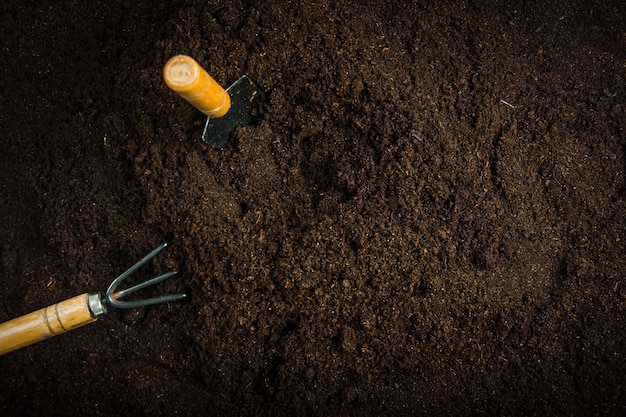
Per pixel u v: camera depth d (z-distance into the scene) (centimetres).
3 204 76
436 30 75
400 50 74
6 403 71
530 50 76
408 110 70
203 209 69
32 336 64
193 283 70
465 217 70
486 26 76
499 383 70
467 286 69
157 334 72
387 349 68
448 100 72
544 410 70
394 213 69
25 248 75
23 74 78
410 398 70
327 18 73
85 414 71
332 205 71
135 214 73
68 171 76
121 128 74
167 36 74
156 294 71
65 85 77
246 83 72
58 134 77
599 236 72
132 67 75
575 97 75
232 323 68
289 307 68
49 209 75
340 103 71
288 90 73
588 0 78
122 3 79
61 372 72
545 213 72
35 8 78
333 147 72
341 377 69
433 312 68
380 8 75
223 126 72
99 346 72
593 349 71
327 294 68
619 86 76
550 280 71
